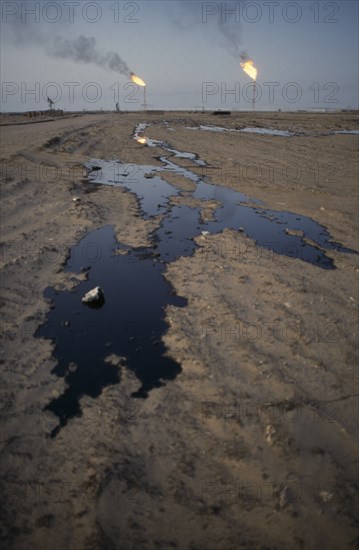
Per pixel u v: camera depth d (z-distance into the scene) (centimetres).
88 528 232
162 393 337
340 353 384
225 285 511
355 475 267
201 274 544
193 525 235
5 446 284
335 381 350
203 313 450
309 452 282
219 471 269
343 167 1291
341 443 291
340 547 225
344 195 961
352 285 518
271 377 353
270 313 448
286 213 834
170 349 394
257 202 906
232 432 298
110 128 2298
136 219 771
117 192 945
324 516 240
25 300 471
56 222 711
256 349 388
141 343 406
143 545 224
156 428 302
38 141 1455
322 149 1658
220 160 1407
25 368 364
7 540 223
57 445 287
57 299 486
